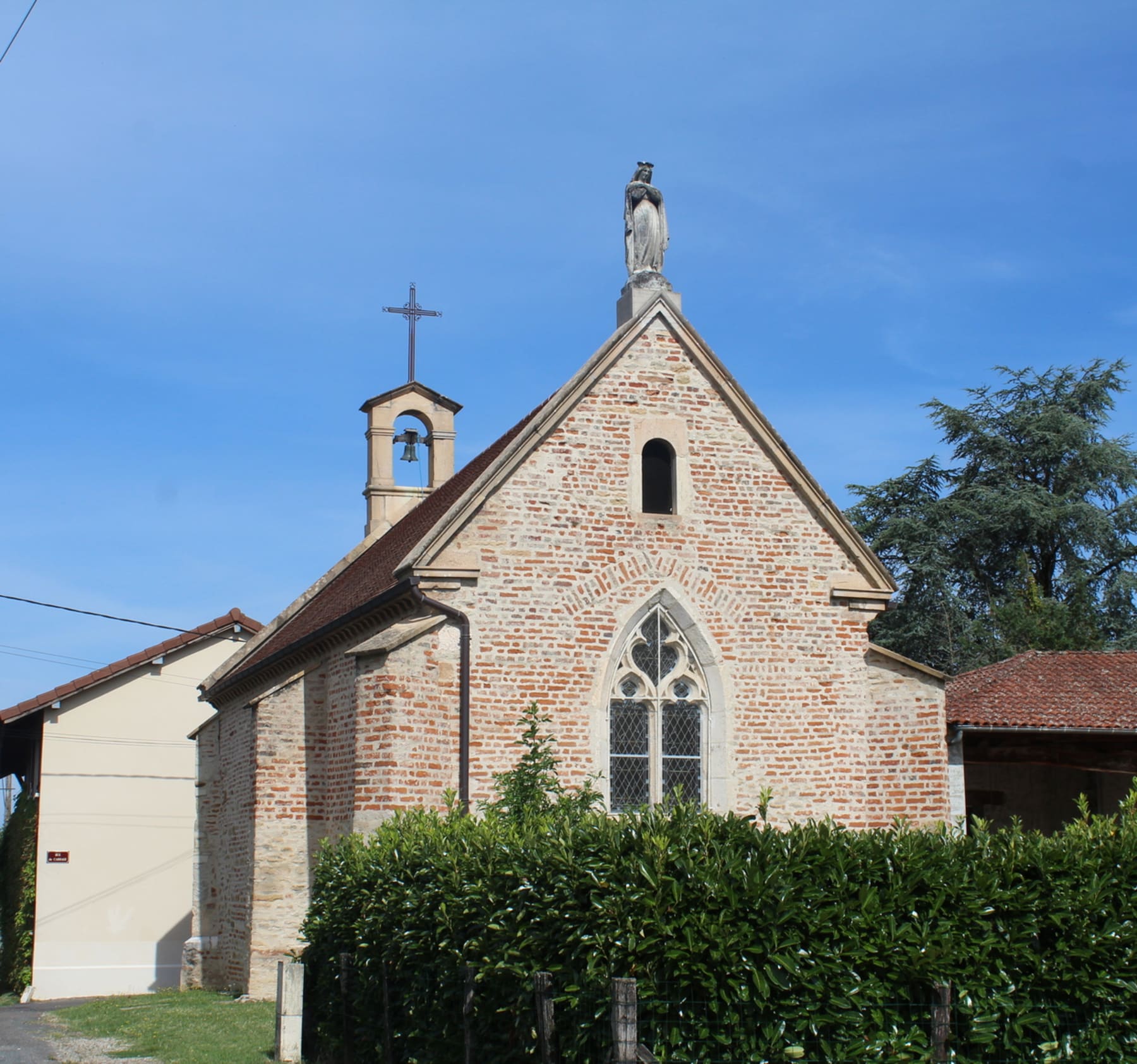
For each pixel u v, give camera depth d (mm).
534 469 20609
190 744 37938
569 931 11203
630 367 21406
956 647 41188
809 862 11164
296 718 22500
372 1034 14469
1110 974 11492
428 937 13164
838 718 21281
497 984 12008
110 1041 18328
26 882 36062
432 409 32000
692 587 21062
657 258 22219
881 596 21766
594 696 20234
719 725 20797
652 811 12977
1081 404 45469
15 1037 19406
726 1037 10477
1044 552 43844
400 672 19109
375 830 18594
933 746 20984
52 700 36500
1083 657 25156
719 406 21766
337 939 15672
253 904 21922
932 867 11391
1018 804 25547
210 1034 18234
